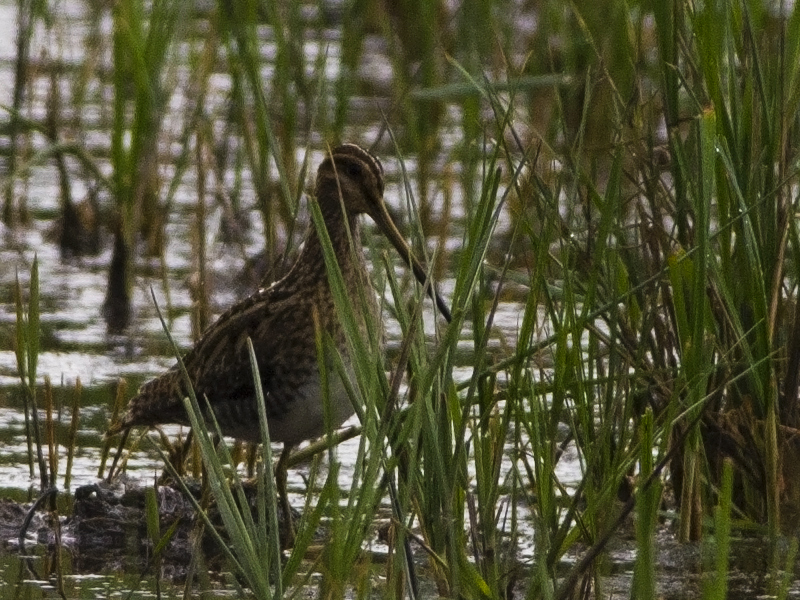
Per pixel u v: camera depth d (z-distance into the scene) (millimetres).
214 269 15734
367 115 20312
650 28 16344
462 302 7418
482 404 8750
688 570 9180
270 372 9953
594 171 10211
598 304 9656
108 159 19047
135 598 8523
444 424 7504
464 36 19500
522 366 8500
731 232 9695
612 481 8211
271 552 7766
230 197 17641
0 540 9609
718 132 9336
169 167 18766
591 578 8148
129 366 13344
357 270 7543
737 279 9781
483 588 7387
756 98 9648
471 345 13836
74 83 19891
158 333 14383
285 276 10484
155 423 10500
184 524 9867
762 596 8648
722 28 9375
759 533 9789
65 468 10977
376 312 10422
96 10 20344
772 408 9258
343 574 6992
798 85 9609
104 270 16469
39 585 8781
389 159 19047
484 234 7480
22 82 18266
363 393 7324
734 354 9750
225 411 10211
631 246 9727
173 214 17531
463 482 7844
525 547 9367
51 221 17703
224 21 16125
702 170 8250
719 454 9891
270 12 16625
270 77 19984
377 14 21812
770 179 9531
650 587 6613
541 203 10734
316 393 9883
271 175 17266
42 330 14367
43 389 12719
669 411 8281
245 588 8750
